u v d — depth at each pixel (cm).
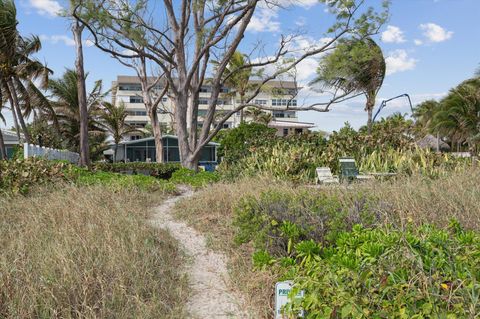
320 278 302
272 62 1867
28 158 1315
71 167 1399
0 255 459
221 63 1914
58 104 3822
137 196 1066
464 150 3372
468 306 246
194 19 1998
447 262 293
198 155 1952
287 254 477
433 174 1084
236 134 2281
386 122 4572
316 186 1008
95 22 1655
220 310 416
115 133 4641
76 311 362
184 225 789
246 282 457
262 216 523
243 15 1777
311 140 1845
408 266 293
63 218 662
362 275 279
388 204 558
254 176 1325
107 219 643
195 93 1984
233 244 602
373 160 1497
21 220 681
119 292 405
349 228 496
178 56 1928
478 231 501
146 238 581
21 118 2342
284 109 1859
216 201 895
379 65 2309
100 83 4062
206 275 520
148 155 4141
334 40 1772
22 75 2245
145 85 2988
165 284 459
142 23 1717
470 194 614
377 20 1689
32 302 363
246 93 4269
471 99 2930
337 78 1981
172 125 4972
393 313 246
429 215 556
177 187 1373
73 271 414
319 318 266
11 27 2100
